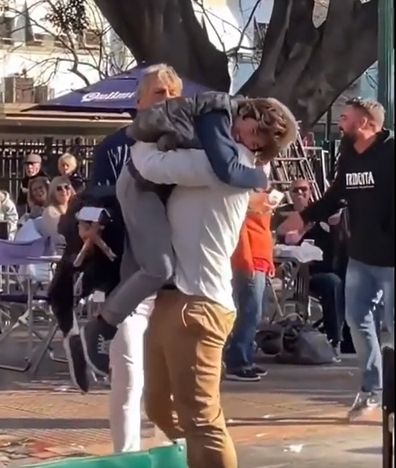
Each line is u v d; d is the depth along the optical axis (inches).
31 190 473.4
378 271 286.0
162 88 206.7
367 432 277.1
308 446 261.9
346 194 290.0
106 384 335.6
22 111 711.7
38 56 1422.2
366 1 661.3
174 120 178.7
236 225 183.2
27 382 346.3
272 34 610.9
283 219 408.2
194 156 177.6
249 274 339.9
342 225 400.8
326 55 604.1
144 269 180.4
